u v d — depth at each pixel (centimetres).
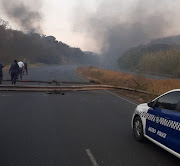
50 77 2717
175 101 470
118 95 1614
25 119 773
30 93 1430
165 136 467
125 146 550
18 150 506
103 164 446
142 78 2319
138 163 454
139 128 587
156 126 502
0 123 714
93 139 596
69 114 884
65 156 481
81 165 439
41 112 895
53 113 888
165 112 479
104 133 652
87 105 1116
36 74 3112
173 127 443
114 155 493
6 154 482
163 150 529
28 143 551
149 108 548
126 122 790
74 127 703
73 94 1516
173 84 2100
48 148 523
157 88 1870
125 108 1080
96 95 1541
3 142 552
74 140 583
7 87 1416
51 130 661
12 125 696
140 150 526
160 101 517
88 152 506
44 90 1492
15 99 1175
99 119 822
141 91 1689
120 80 2577
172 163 457
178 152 427
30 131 644
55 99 1248
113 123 770
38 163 444
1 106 978
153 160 470
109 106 1120
